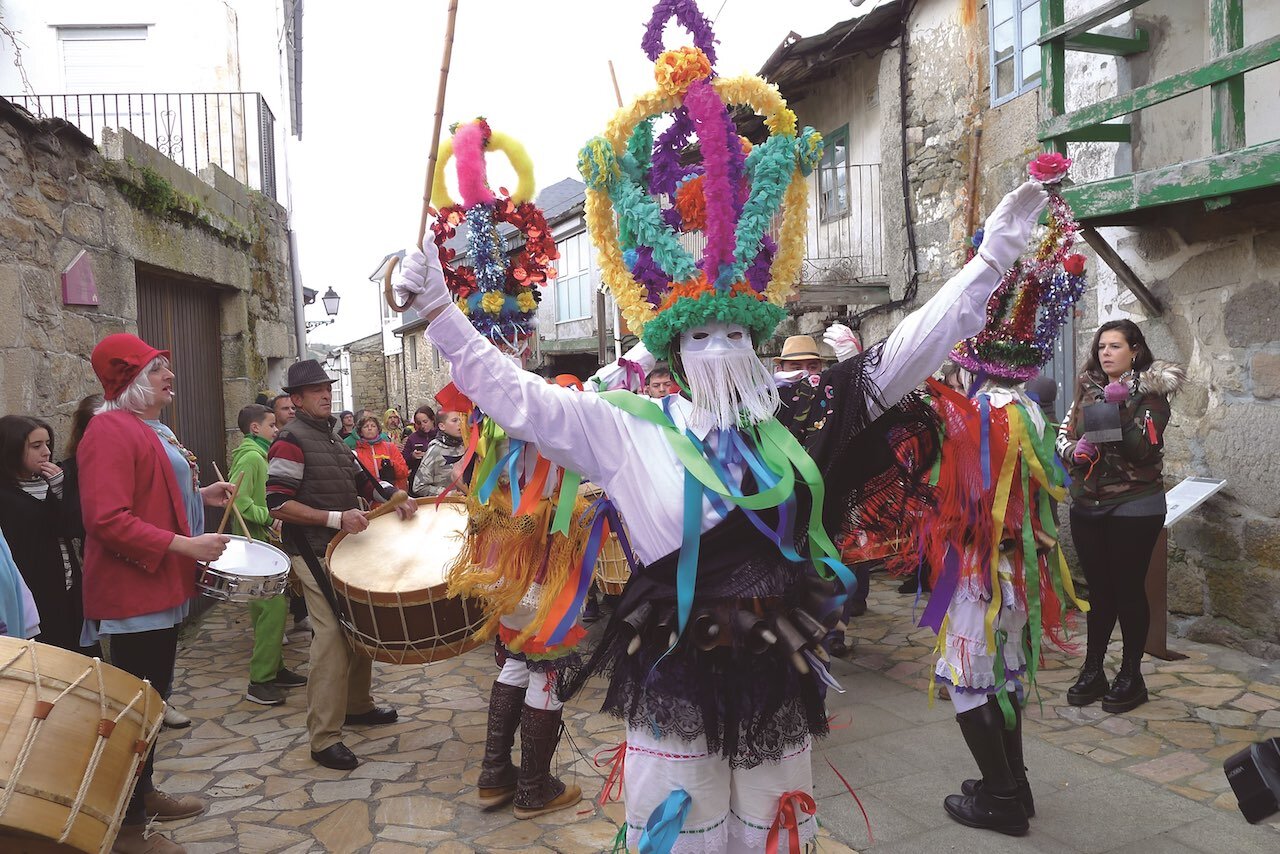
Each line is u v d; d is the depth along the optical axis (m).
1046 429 2.96
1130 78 5.42
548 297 20.06
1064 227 2.72
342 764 3.64
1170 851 2.79
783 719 1.75
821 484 1.75
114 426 2.95
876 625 5.44
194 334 7.33
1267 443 4.53
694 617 1.71
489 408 1.72
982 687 2.86
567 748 3.78
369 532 3.89
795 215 1.93
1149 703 3.98
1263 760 1.84
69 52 9.16
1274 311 4.47
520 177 2.97
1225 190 4.03
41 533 3.37
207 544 2.96
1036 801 3.14
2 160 4.40
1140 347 3.96
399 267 1.67
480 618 3.35
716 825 1.78
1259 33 4.82
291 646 5.71
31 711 1.90
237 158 9.21
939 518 2.72
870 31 8.49
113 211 5.54
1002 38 7.25
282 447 3.93
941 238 8.05
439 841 3.02
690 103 1.82
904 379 1.79
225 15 9.38
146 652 2.99
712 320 1.82
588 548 2.10
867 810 3.12
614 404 1.81
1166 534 4.56
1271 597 4.54
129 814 2.88
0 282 4.34
